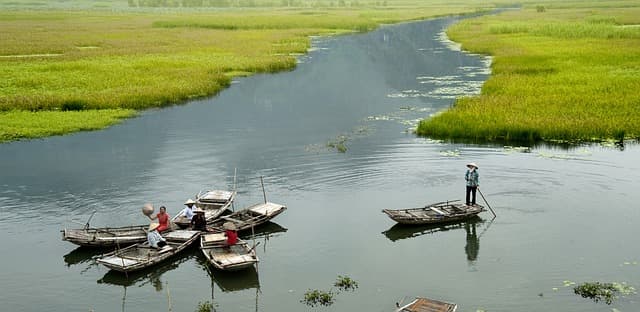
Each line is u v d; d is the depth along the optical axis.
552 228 22.20
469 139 36.50
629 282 18.05
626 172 28.33
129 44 95.38
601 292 17.30
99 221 24.22
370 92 57.06
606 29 95.56
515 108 41.97
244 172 30.59
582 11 169.50
